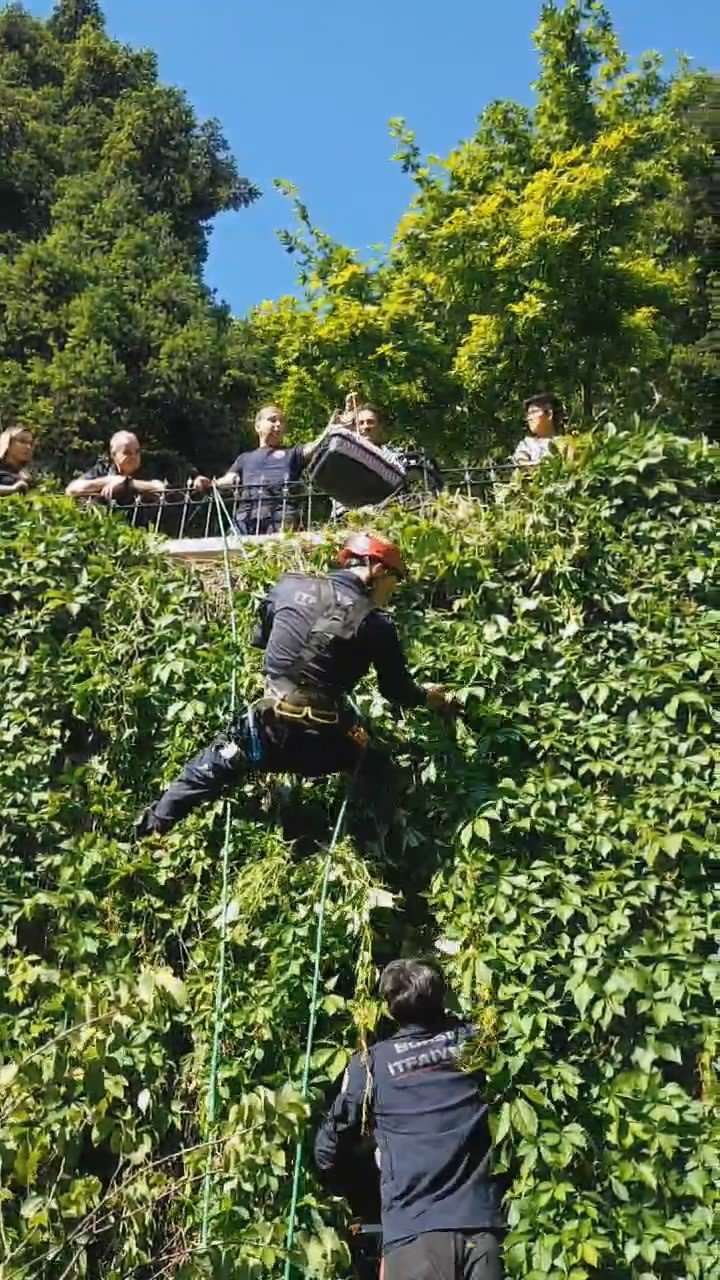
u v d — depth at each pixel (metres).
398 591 5.81
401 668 5.15
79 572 6.27
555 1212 4.51
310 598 5.13
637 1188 4.63
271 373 20.89
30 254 20.48
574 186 14.29
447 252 14.86
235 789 5.58
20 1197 4.61
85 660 5.98
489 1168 4.30
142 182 23.48
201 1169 4.75
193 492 7.29
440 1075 4.41
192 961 5.26
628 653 5.62
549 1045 4.86
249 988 5.13
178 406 20.30
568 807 5.28
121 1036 4.01
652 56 17.41
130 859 5.54
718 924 4.98
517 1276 4.41
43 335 20.11
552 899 5.05
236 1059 5.00
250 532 7.16
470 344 14.81
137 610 6.08
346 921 5.14
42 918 5.53
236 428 20.78
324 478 6.39
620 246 14.70
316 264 16.67
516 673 5.57
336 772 5.19
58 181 22.44
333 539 6.04
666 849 5.05
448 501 6.10
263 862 5.31
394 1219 4.14
